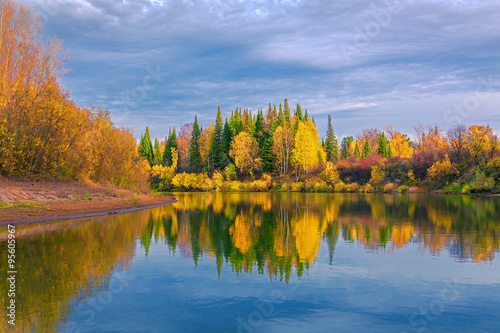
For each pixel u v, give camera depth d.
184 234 13.60
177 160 95.31
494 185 44.94
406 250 10.62
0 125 21.58
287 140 74.62
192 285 7.20
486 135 51.47
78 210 20.17
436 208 25.31
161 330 5.04
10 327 5.08
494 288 6.98
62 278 7.56
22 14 24.75
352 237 12.96
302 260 9.37
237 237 12.95
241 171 76.94
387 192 55.41
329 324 5.33
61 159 25.27
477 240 12.26
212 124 94.38
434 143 66.69
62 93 26.05
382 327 5.18
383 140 82.31
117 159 32.88
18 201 18.39
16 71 24.39
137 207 25.31
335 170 65.94
